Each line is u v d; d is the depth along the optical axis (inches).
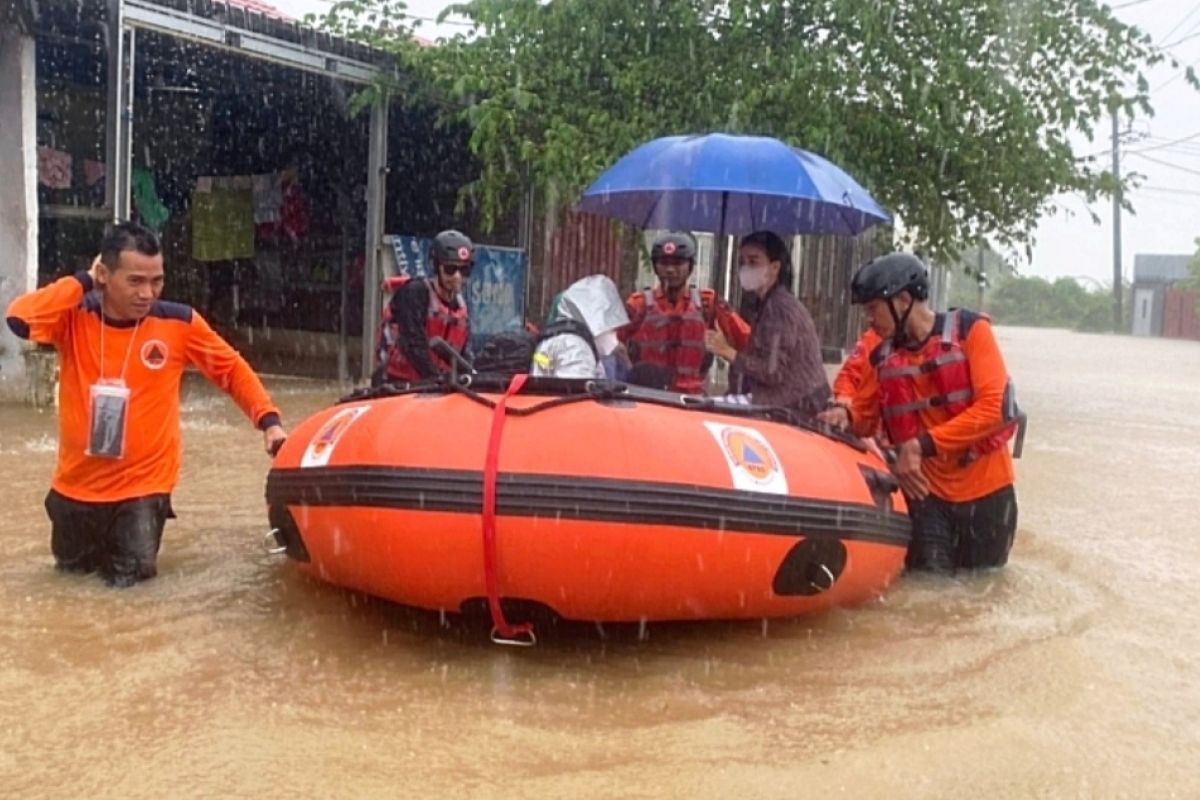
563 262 593.0
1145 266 2925.7
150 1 386.3
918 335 220.4
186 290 582.2
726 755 142.3
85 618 183.3
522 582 167.3
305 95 533.6
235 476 298.4
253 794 128.2
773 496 174.6
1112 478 366.6
